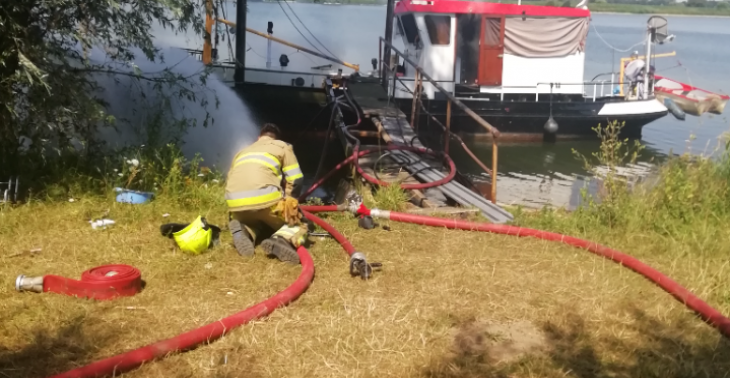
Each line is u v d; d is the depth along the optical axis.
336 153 15.55
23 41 6.58
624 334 4.32
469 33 18.22
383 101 15.05
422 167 9.60
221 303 4.59
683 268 5.65
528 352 4.03
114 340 4.01
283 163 5.97
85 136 7.59
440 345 4.09
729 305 4.88
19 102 6.98
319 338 4.07
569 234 6.62
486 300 4.78
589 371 3.85
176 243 5.75
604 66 33.69
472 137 18.05
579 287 5.08
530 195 13.09
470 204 7.70
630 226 6.69
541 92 18.47
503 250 6.00
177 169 7.34
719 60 42.19
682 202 7.04
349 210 6.84
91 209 6.51
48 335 4.01
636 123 19.22
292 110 15.72
